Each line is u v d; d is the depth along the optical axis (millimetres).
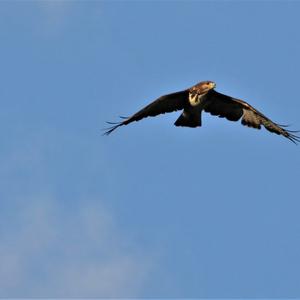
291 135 103312
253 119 103438
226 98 103375
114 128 103500
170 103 103312
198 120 103500
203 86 102875
